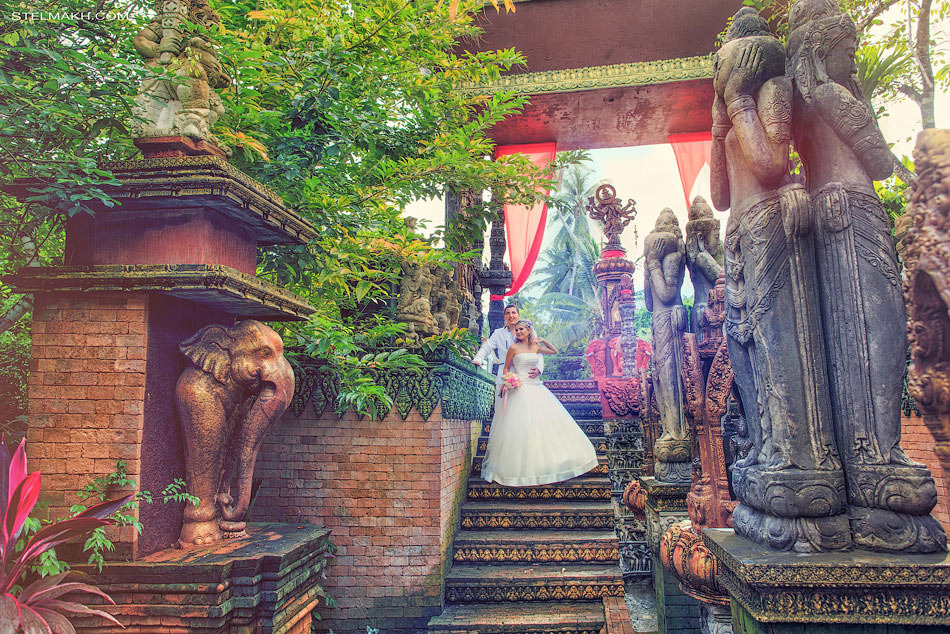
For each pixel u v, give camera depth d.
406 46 3.10
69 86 1.89
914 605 1.38
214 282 2.09
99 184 1.98
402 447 4.09
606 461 5.64
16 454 1.74
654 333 3.83
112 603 1.92
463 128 3.68
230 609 2.06
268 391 2.43
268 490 4.10
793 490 1.54
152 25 2.21
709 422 2.63
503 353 5.67
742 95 1.74
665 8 5.75
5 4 1.83
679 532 2.61
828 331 1.65
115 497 2.08
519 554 4.56
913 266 1.31
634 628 3.64
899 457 1.54
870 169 1.67
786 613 1.41
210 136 2.24
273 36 2.93
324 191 3.10
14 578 1.63
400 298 4.32
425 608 3.99
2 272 2.49
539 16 5.84
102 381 2.13
